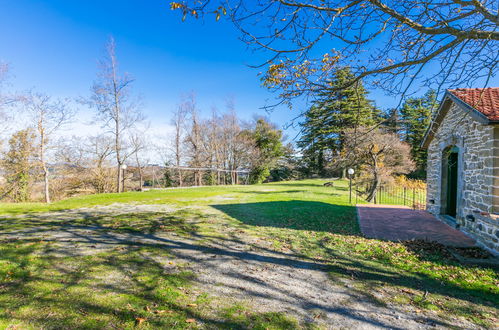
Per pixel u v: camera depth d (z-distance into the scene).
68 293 3.26
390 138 16.09
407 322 2.84
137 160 25.36
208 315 2.85
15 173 19.20
